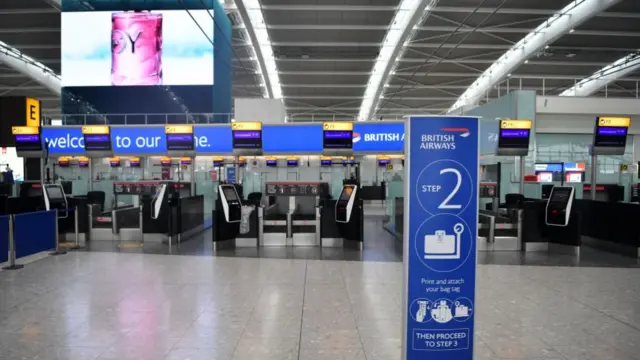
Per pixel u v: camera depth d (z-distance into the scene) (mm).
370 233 11719
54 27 21547
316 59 24375
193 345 3801
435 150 2924
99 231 10367
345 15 19062
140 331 4121
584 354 3672
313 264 7332
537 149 21562
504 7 17922
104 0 19828
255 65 27062
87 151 12531
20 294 5355
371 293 5461
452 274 2961
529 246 8906
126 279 6156
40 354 3613
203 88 19578
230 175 20016
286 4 18047
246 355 3598
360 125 16938
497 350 3740
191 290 5574
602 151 9695
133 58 19750
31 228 7484
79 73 19828
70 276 6336
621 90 30219
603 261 7734
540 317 4590
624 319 4535
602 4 16828
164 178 21375
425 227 2938
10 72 27266
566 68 26312
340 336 4008
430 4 17703
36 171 16406
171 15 19609
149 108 19734
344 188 9125
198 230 11523
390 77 28719
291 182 10820
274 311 4723
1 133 16391
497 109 17969
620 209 8570
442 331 2963
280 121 18219
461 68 26859
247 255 8242
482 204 12312
